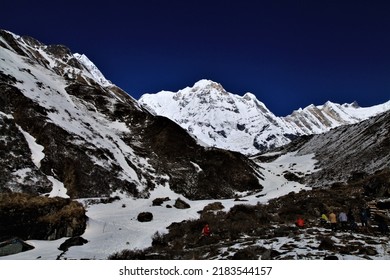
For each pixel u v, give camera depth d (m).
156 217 36.75
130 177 52.19
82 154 49.12
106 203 42.50
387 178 32.84
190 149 67.75
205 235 24.23
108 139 60.72
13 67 66.44
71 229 27.91
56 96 66.88
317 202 31.28
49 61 121.38
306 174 79.25
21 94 54.41
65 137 50.56
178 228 28.78
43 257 21.17
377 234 20.02
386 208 27.19
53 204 29.27
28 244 23.94
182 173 61.06
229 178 65.62
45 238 26.44
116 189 47.56
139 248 24.17
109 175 48.94
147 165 59.84
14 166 40.69
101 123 68.44
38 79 69.69
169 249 22.28
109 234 28.56
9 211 26.45
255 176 70.88
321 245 16.58
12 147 42.94
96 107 75.31
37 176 41.72
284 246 17.38
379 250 15.91
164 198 47.75
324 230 21.77
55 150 47.34
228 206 42.97
